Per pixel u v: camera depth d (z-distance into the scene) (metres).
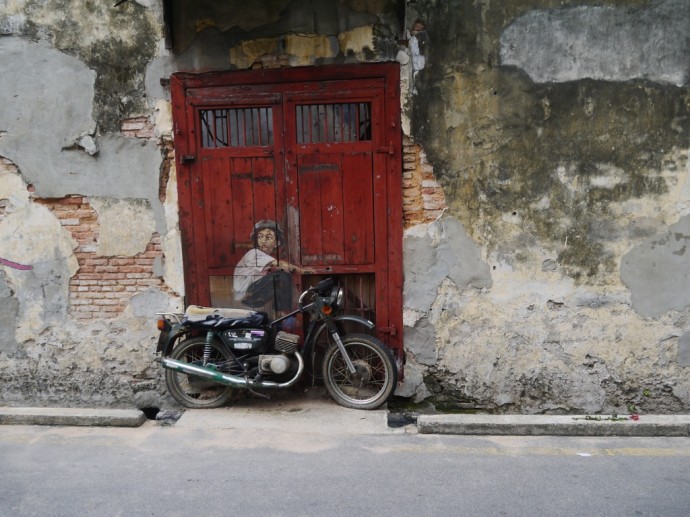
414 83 4.83
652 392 4.95
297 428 4.66
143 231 5.11
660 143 4.75
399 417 4.96
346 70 4.86
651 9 4.65
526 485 3.73
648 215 4.82
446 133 4.87
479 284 4.98
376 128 4.91
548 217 4.88
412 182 4.95
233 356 4.95
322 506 3.50
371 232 5.02
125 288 5.18
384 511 3.45
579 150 4.80
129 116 5.00
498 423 4.57
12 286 5.22
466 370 5.07
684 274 4.85
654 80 4.71
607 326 4.93
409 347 5.09
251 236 5.09
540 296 4.96
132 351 5.21
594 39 4.70
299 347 5.14
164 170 5.06
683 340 4.90
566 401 5.00
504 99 4.80
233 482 3.80
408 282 5.03
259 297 5.16
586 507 3.47
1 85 5.02
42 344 5.25
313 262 5.08
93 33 4.94
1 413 4.87
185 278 5.15
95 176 5.07
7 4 4.95
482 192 4.90
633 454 4.19
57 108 5.02
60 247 5.16
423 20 4.77
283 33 4.86
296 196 5.03
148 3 4.88
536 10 4.70
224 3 4.84
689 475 3.86
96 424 4.80
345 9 4.80
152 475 3.91
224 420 4.82
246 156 5.02
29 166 5.09
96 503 3.57
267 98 4.93
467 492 3.65
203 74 4.94
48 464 4.10
